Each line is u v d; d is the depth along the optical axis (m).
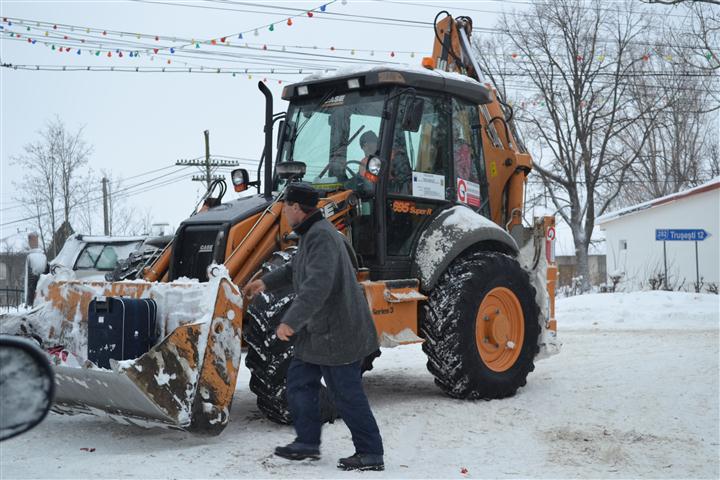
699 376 7.31
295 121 6.84
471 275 6.40
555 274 7.60
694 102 29.20
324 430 5.36
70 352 5.69
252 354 5.28
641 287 26.64
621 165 32.19
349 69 6.55
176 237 5.92
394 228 6.36
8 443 5.09
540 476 4.38
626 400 6.36
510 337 6.74
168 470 4.36
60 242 32.03
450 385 6.34
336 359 4.39
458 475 4.38
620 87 28.45
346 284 4.43
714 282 26.39
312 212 4.52
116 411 5.01
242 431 5.37
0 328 5.66
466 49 8.31
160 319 5.24
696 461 4.69
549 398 6.52
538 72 28.17
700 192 26.62
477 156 7.32
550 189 29.12
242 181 6.65
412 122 6.12
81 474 4.28
